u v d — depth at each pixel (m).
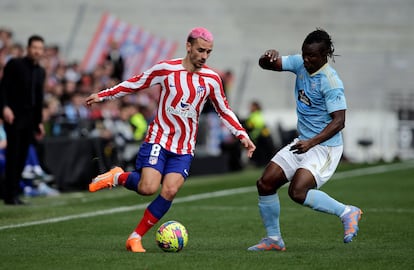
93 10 104.69
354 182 54.31
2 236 27.72
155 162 23.77
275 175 24.33
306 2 112.31
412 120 83.38
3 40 59.00
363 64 99.38
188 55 23.72
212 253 23.53
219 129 66.94
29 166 45.62
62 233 28.72
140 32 75.38
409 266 21.25
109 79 63.44
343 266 21.12
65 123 51.53
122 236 28.05
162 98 24.00
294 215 34.72
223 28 107.50
